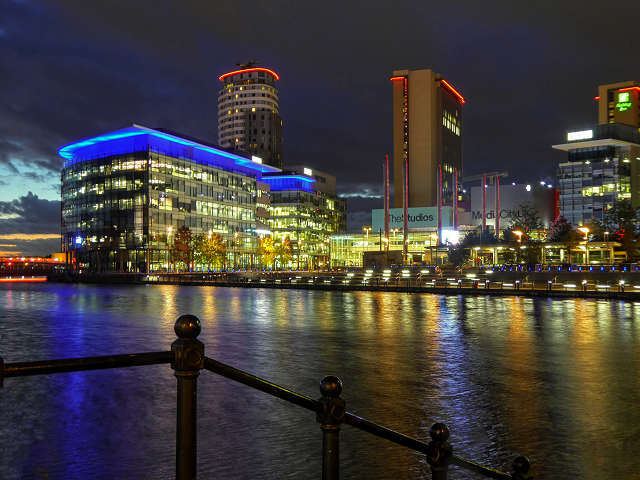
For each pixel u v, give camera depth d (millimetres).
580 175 155500
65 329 26094
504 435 9016
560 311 35500
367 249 164375
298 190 192250
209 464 7594
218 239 133625
